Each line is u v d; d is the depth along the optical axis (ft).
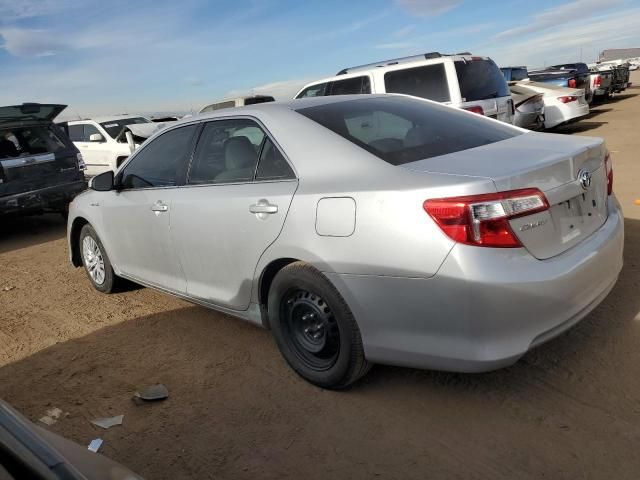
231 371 11.68
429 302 8.45
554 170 8.93
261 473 8.56
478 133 11.35
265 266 10.69
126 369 12.30
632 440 8.28
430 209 8.29
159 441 9.62
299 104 11.88
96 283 17.49
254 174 11.17
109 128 43.32
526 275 8.18
